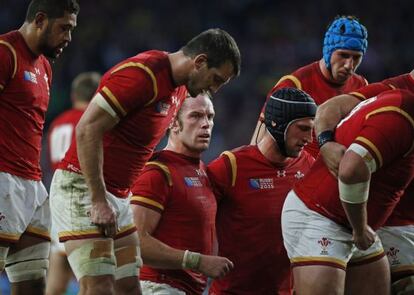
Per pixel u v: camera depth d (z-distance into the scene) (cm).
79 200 1703
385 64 6894
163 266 1778
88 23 6988
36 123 1838
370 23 7294
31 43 1806
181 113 1867
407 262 1881
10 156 1791
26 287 1875
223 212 1909
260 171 1892
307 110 1838
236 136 6047
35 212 1866
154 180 1809
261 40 7138
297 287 1741
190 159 1884
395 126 1566
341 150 1659
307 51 7031
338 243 1711
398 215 1883
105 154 1700
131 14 7162
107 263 1688
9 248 1853
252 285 1883
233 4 7400
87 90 3084
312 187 1738
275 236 1870
